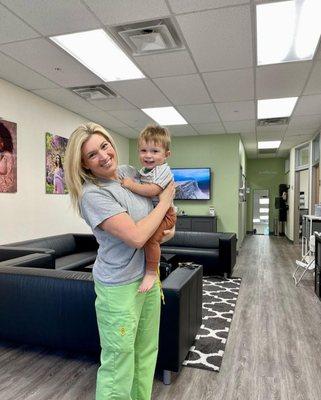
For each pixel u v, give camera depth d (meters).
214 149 7.32
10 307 2.32
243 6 2.42
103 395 1.19
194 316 2.43
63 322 2.20
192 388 1.99
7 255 3.42
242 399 1.89
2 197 3.86
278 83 4.01
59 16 2.54
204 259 4.80
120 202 1.19
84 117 5.71
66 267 3.69
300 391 1.97
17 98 4.11
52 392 1.93
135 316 1.22
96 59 3.38
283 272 5.23
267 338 2.71
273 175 12.31
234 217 7.19
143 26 2.71
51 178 4.77
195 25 2.67
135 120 5.98
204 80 3.92
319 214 5.77
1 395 1.90
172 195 1.31
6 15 2.50
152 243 1.27
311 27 2.73
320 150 6.67
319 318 3.17
